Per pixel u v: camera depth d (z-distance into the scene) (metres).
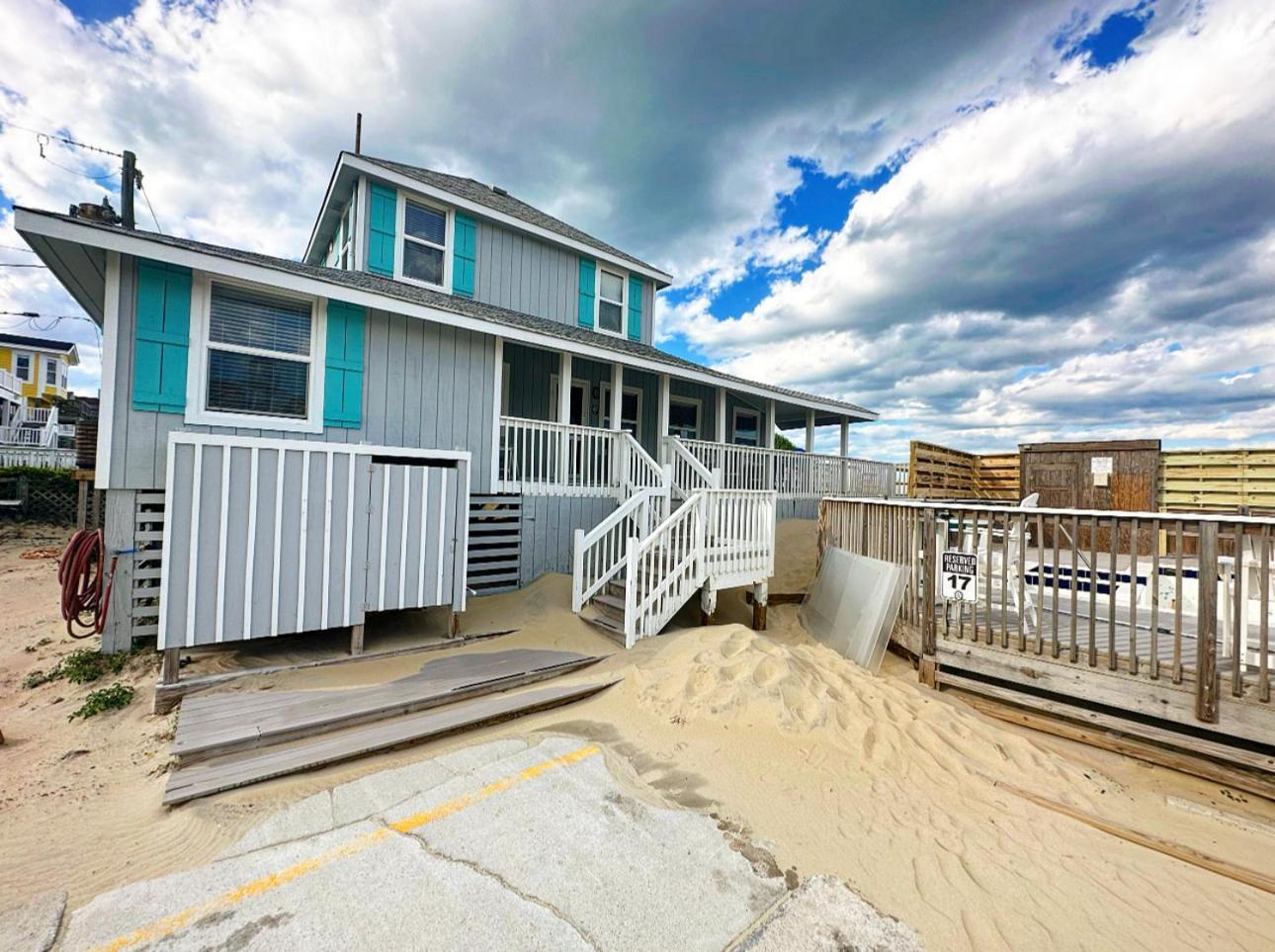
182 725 3.45
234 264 5.33
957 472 12.95
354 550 4.99
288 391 6.07
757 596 7.59
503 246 10.98
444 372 7.20
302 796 2.87
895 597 5.78
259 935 1.91
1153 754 3.96
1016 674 4.80
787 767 3.37
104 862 2.35
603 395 12.24
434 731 3.60
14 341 27.36
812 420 15.19
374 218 9.38
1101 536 10.24
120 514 5.09
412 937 1.92
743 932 2.04
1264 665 3.53
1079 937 2.13
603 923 2.04
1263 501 9.27
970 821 2.98
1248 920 2.29
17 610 7.45
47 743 3.69
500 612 6.68
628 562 5.59
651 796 2.99
